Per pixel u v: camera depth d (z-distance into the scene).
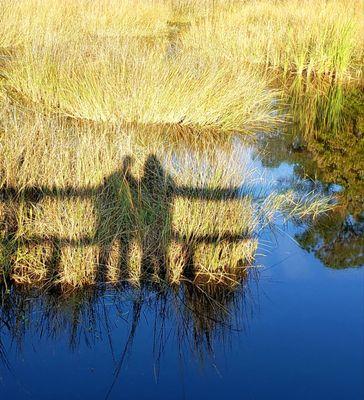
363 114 8.63
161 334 3.71
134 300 3.98
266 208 5.25
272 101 8.69
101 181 4.46
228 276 4.27
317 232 5.04
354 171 6.53
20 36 10.52
